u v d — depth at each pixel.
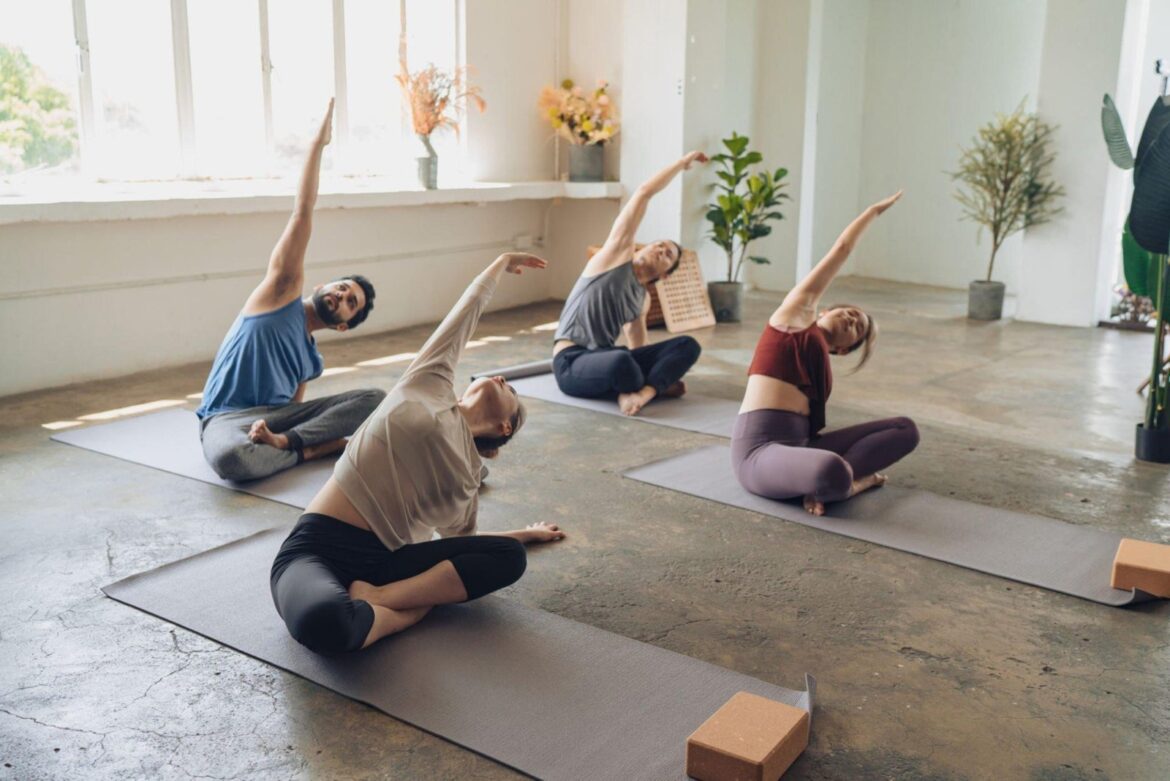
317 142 4.04
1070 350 6.87
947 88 9.45
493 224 8.19
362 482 2.61
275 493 3.87
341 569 2.64
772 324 3.93
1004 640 2.84
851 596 3.10
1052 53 7.48
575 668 2.59
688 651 2.75
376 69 7.13
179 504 3.77
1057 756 2.29
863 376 6.06
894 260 10.04
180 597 2.98
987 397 5.61
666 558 3.36
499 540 2.77
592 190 8.00
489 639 2.73
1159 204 4.21
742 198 7.70
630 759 2.22
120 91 5.73
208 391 4.18
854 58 9.73
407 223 7.43
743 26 8.62
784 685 2.58
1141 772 2.23
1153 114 4.21
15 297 5.30
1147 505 3.94
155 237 5.88
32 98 5.36
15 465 4.20
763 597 3.08
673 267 5.37
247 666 2.61
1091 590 3.14
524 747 2.26
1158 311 4.41
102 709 2.41
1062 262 7.71
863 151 10.08
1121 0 7.17
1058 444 4.74
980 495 4.02
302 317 4.22
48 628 2.81
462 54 7.59
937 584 3.19
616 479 4.13
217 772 2.18
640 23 7.85
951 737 2.36
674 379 5.29
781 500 3.87
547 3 8.16
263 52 6.40
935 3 9.40
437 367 2.72
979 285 7.94
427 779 2.17
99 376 5.73
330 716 2.39
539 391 5.52
